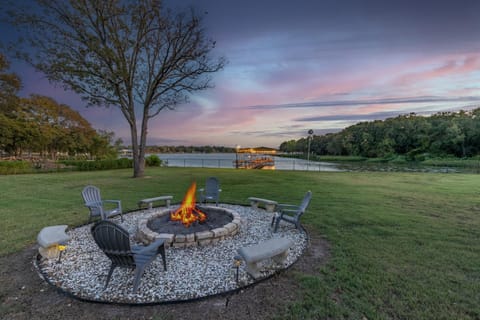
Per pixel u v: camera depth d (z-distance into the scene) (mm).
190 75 12609
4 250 3279
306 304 2029
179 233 3598
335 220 4641
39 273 2639
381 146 48156
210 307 2012
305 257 3033
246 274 2576
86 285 2365
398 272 2594
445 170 19891
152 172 15406
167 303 2051
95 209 4508
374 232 3953
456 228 4133
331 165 32125
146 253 2531
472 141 36625
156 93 12789
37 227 4332
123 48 11406
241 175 13344
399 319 1837
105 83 11422
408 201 6375
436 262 2834
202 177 12359
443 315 1882
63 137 28391
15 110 23000
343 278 2469
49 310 1982
